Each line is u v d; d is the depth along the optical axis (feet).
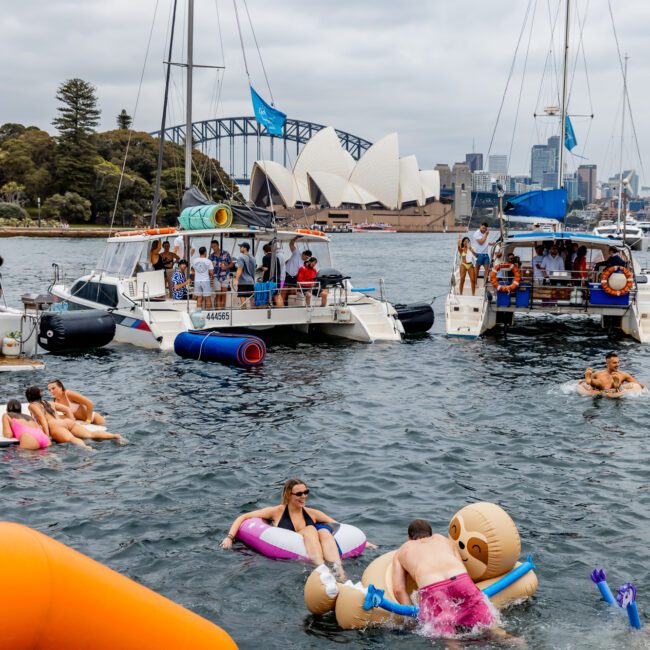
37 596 13.98
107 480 42.50
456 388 66.08
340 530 33.53
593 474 44.16
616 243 94.53
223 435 51.65
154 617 15.87
